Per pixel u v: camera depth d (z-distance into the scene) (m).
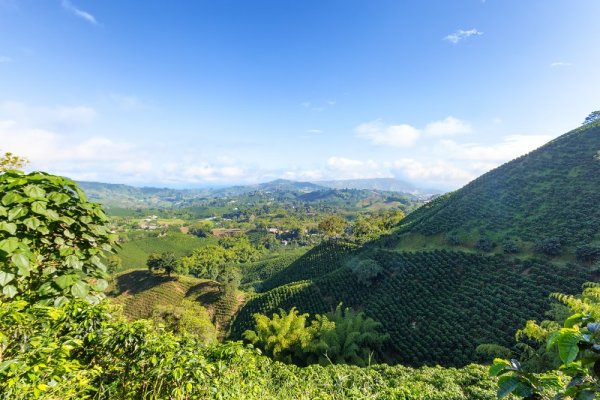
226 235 179.75
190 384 3.25
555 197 42.53
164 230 174.12
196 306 45.78
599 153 44.06
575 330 1.74
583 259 30.14
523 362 16.00
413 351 27.41
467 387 11.84
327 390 8.70
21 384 2.31
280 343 26.05
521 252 35.81
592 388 1.80
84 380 2.83
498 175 57.72
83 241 3.93
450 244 45.47
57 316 3.02
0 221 3.05
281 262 111.19
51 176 3.62
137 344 3.64
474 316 27.78
